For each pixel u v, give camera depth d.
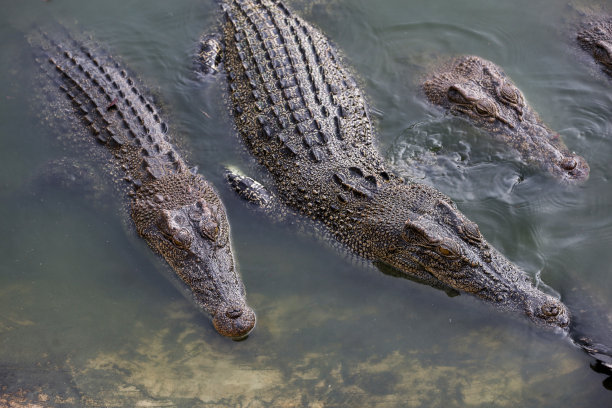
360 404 5.60
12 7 10.24
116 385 5.81
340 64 9.48
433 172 8.07
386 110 9.02
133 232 7.48
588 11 10.05
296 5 10.31
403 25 10.16
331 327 6.37
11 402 5.68
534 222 7.30
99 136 8.22
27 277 7.00
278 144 7.94
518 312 6.24
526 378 5.72
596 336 5.99
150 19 10.30
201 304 6.59
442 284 6.66
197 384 5.82
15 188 8.02
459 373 5.79
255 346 6.21
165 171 7.76
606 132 8.34
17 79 9.26
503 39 9.83
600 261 6.79
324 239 7.39
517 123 8.41
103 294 6.81
